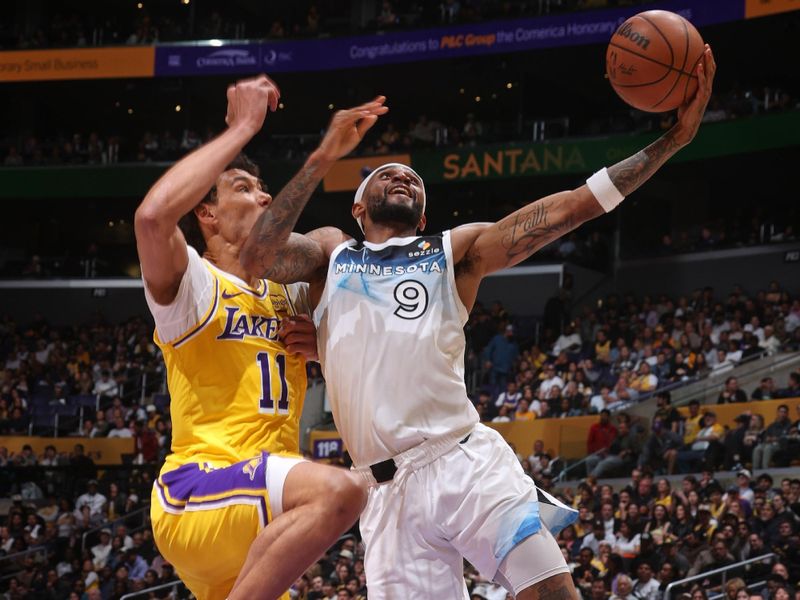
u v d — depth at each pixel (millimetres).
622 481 14406
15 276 25562
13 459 18594
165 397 20188
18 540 16625
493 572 3523
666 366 16797
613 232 24641
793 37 22109
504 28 22609
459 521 3488
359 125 3486
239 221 3756
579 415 16391
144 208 3215
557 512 3604
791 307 17750
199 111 28547
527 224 3623
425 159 23172
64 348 22766
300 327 3652
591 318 19938
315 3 27953
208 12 28328
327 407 19047
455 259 3686
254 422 3457
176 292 3412
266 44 24453
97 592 14547
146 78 25484
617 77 3785
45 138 28031
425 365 3545
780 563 10898
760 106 21125
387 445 3539
